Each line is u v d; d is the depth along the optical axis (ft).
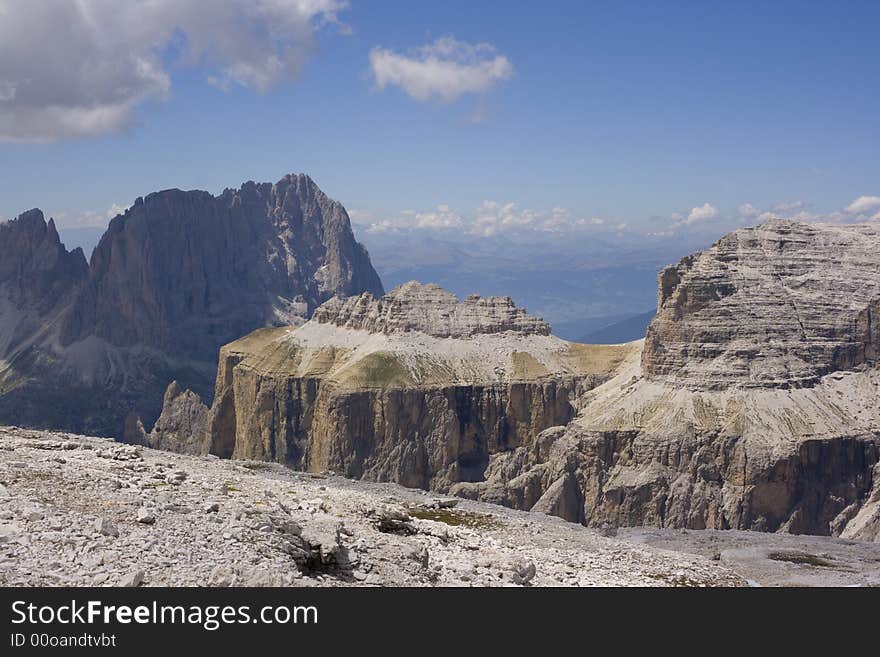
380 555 173.68
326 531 167.84
